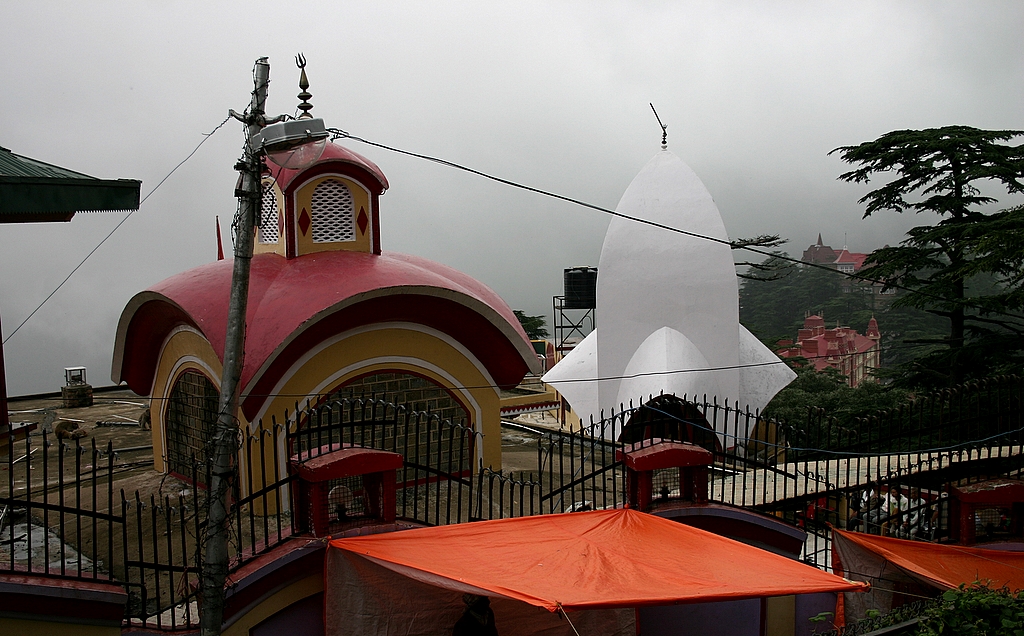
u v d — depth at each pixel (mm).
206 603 6602
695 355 19844
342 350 11992
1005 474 12906
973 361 22766
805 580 7355
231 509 7984
